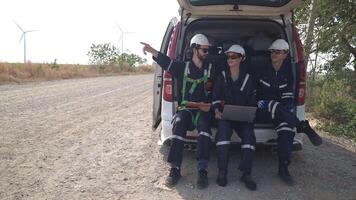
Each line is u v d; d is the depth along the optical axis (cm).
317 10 923
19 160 542
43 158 554
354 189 466
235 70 485
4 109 936
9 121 791
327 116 846
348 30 909
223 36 609
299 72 508
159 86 552
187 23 540
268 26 557
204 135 467
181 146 471
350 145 675
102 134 704
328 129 759
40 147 607
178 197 431
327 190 460
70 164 532
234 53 474
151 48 491
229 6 488
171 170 466
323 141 689
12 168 509
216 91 488
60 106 1007
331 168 539
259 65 534
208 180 482
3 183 459
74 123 791
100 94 1319
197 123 479
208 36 596
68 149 602
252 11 506
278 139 483
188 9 500
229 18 539
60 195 430
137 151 600
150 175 496
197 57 486
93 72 2861
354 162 573
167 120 511
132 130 741
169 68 494
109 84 1780
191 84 490
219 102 486
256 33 595
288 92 501
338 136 736
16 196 425
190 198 429
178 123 474
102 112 934
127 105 1066
